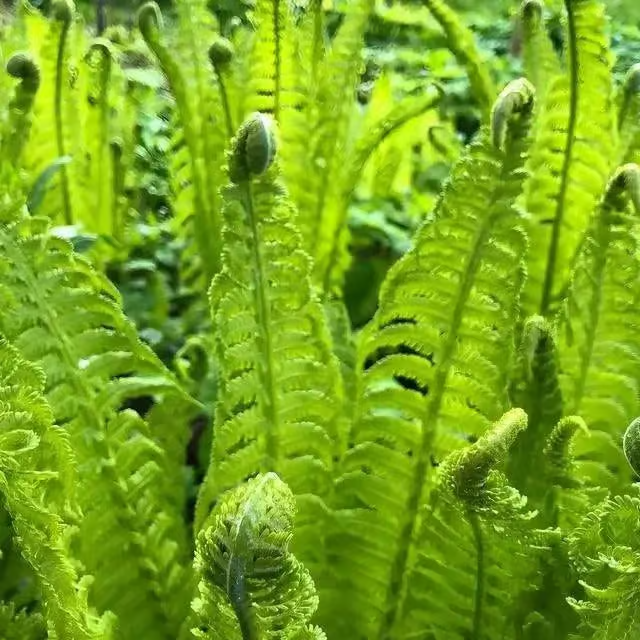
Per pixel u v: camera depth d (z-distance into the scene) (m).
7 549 0.62
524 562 0.59
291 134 0.91
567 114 0.80
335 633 0.70
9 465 0.48
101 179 1.09
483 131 0.64
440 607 0.66
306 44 0.95
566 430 0.58
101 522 0.65
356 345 0.75
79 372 0.65
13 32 1.09
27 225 0.64
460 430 0.65
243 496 0.41
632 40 1.50
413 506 0.66
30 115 0.90
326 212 0.93
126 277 1.15
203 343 0.88
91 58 1.04
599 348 0.69
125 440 0.71
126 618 0.67
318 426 0.67
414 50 1.70
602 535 0.56
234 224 0.62
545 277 0.85
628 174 0.62
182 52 0.93
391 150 1.21
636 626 0.49
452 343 0.64
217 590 0.43
